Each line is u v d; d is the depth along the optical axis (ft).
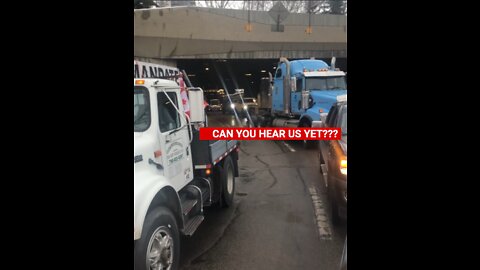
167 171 11.84
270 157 32.48
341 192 13.66
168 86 12.65
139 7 71.31
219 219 16.30
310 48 73.77
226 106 67.36
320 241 13.56
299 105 39.47
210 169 15.26
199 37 65.21
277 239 13.84
